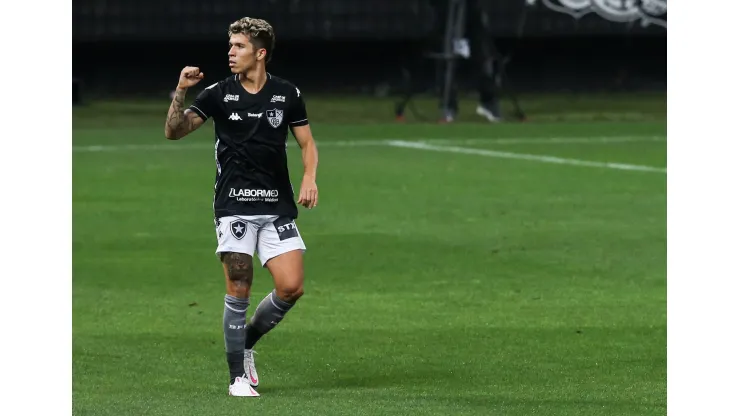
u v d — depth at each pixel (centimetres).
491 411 2186
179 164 6706
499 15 10700
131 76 10775
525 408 2212
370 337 2883
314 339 2853
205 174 6259
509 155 7206
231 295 2289
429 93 10744
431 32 9831
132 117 9656
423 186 5812
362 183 5916
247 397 2284
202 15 10612
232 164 2278
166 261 3944
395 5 10662
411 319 3095
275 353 2708
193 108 2270
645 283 3594
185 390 2348
